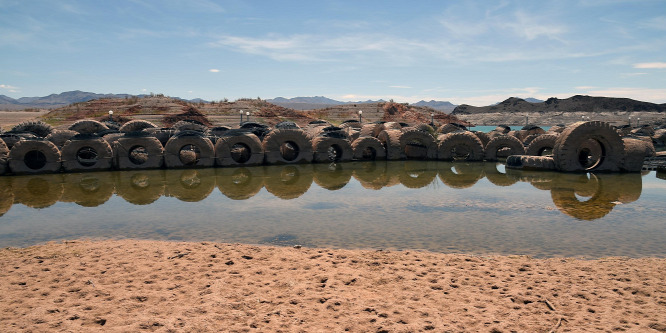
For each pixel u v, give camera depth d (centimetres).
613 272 632
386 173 1844
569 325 466
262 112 5094
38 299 542
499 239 838
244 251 738
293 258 701
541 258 725
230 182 1579
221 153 2077
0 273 639
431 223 959
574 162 1803
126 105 4678
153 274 628
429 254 724
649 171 1848
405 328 455
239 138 2114
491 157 2350
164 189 1424
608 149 1800
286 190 1395
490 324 467
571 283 591
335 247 796
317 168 2041
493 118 13612
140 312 498
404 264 673
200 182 1580
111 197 1285
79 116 4288
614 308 510
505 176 1722
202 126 2731
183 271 641
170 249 749
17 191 1397
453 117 6619
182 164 2025
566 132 1806
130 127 2752
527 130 3186
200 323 466
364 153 2448
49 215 1055
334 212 1069
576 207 1113
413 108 6569
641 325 466
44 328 459
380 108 6088
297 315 490
